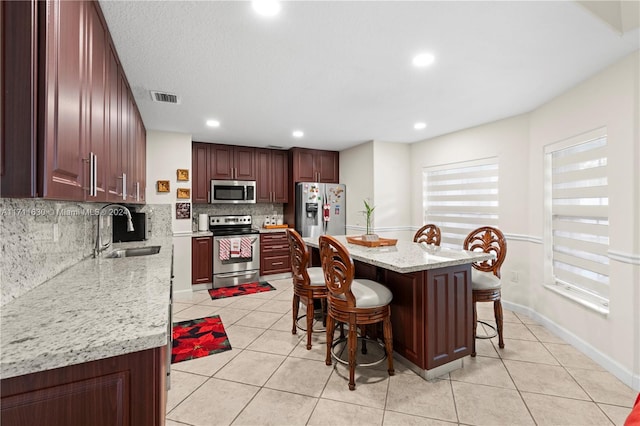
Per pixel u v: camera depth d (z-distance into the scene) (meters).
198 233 4.40
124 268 1.85
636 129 1.98
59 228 1.69
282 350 2.51
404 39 1.86
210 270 4.41
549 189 2.97
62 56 0.95
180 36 1.80
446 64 2.18
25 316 1.02
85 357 0.79
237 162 4.90
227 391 1.95
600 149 2.37
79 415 0.81
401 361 2.28
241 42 1.88
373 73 2.32
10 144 0.80
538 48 1.96
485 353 2.43
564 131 2.69
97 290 1.36
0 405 0.75
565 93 2.68
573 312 2.57
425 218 4.61
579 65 2.19
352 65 2.20
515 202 3.36
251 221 5.31
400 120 3.55
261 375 2.13
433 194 4.50
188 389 1.97
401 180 4.77
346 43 1.90
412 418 1.69
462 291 2.18
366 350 2.45
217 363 2.30
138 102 2.86
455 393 1.91
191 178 4.27
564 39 1.86
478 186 3.83
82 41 1.17
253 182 4.96
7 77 0.80
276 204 5.51
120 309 1.10
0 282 1.11
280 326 3.02
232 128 3.88
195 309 3.55
